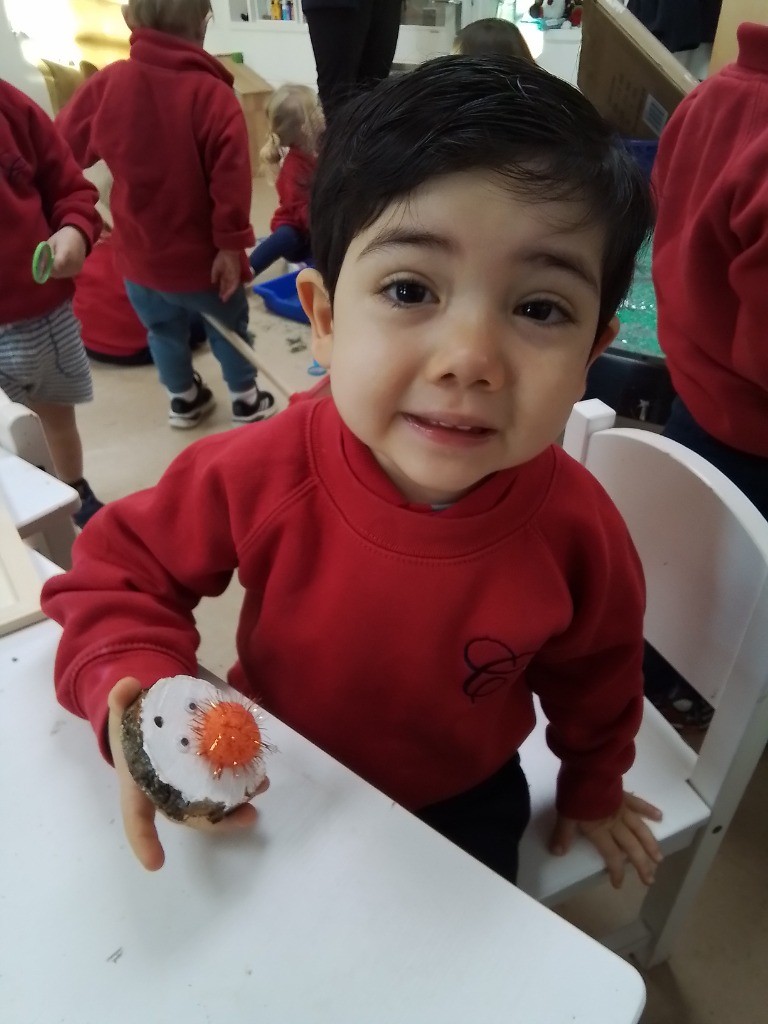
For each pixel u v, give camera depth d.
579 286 0.44
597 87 1.60
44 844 0.46
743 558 0.65
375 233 0.44
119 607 0.57
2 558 0.68
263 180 4.24
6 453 0.87
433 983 0.39
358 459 0.55
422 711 0.62
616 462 0.77
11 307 1.47
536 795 0.80
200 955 0.40
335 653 0.60
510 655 0.58
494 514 0.54
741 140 0.97
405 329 0.44
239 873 0.44
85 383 1.68
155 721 0.44
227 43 4.41
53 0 3.49
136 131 1.75
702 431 1.14
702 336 1.05
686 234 1.03
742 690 0.69
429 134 0.42
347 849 0.45
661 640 0.78
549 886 0.71
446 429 0.46
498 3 3.45
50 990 0.39
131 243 1.90
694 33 2.57
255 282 3.05
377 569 0.56
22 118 1.45
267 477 0.57
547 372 0.44
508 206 0.41
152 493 0.63
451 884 0.43
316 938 0.41
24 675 0.57
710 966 1.06
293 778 0.48
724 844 1.21
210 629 1.54
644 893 1.12
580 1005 0.38
